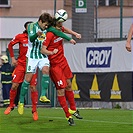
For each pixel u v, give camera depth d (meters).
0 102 47.00
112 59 40.84
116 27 60.75
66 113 25.53
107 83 41.16
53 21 25.30
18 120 28.28
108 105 41.09
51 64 25.73
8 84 44.97
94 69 42.03
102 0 62.62
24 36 29.97
